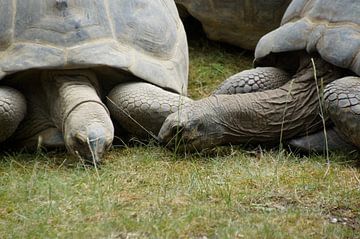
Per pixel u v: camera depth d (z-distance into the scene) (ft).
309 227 28.14
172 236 27.17
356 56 35.45
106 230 27.48
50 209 29.50
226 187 31.86
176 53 41.11
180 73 40.88
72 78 37.65
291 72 40.34
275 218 28.76
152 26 40.01
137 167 34.86
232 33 54.29
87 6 38.55
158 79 38.55
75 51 37.17
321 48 36.37
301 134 37.60
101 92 39.04
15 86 38.06
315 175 33.96
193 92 47.80
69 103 36.17
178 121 35.70
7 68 36.63
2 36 37.70
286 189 32.09
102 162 35.24
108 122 35.45
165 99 37.29
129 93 37.60
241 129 36.99
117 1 39.65
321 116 35.09
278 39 38.37
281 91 37.76
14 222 28.86
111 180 32.96
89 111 35.47
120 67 37.40
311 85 37.60
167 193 31.32
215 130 36.40
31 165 35.63
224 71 51.34
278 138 37.58
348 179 33.63
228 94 38.93
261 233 27.17
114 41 38.11
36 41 37.40
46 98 38.11
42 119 38.19
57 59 36.88
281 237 26.99
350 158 36.47
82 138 34.42
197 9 54.03
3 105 36.09
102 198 30.45
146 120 37.40
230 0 53.11
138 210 29.50
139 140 38.37
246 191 31.71
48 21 37.81
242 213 29.25
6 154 37.73
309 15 37.96
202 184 32.07
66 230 27.78
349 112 34.35
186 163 35.47
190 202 30.32
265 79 39.70
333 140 37.11
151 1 41.19
